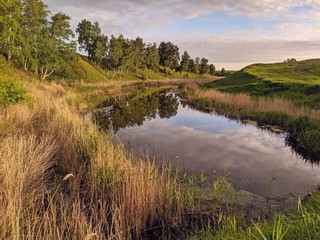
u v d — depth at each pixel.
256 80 43.59
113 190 6.26
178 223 5.95
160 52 122.62
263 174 9.22
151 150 11.63
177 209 6.21
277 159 10.97
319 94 24.98
